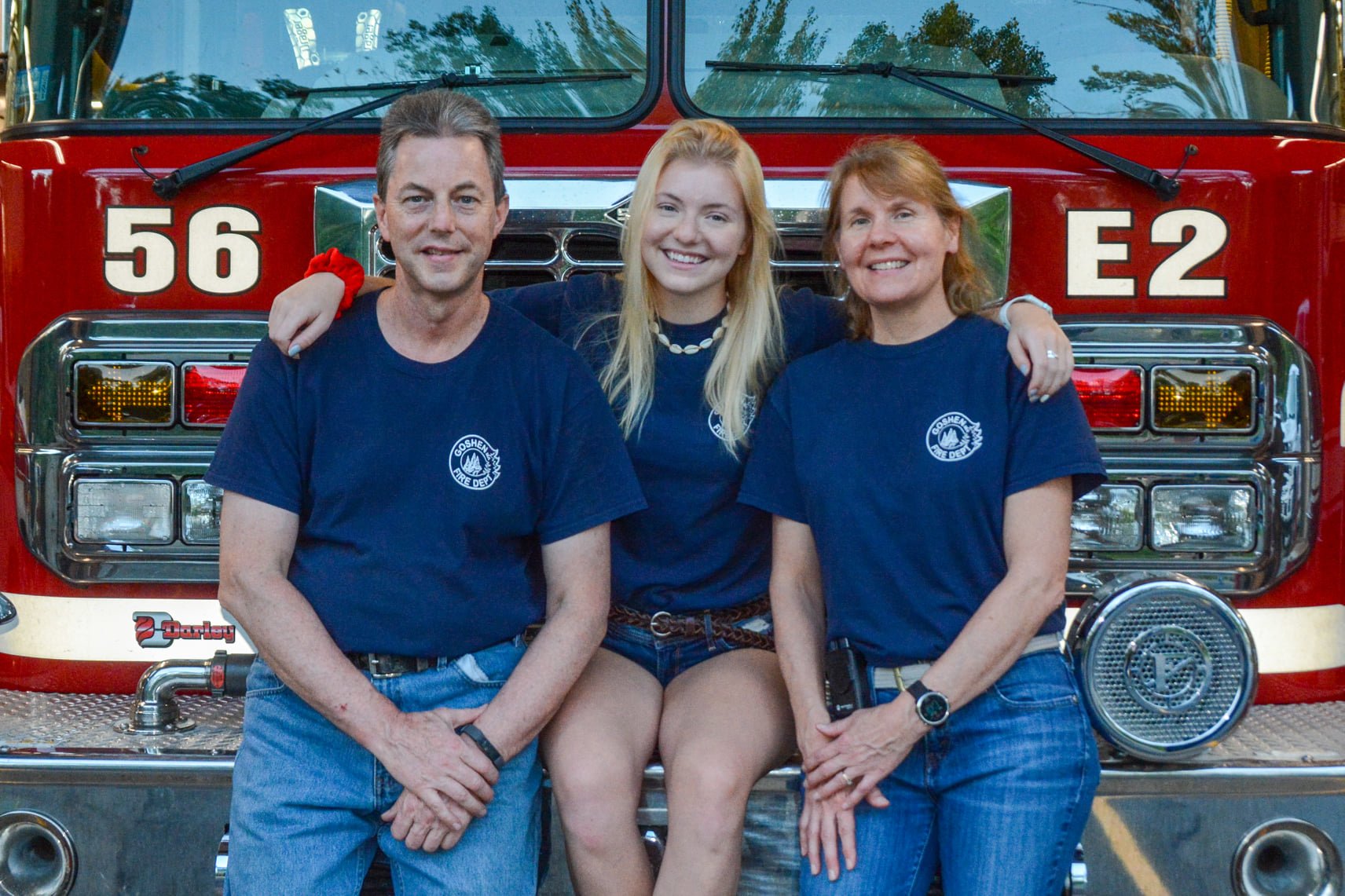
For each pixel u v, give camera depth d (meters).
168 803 2.65
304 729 2.46
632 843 2.43
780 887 2.60
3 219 3.16
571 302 2.85
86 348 3.08
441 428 2.46
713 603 2.69
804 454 2.56
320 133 3.15
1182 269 3.07
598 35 3.21
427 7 3.24
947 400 2.49
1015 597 2.39
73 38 3.30
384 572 2.44
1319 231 3.05
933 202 2.52
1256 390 3.03
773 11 3.20
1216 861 2.61
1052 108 3.24
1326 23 3.29
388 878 2.60
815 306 2.83
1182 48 3.24
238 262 3.12
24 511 3.12
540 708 2.41
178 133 3.22
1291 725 2.88
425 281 2.41
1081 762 2.41
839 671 2.51
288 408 2.48
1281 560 3.04
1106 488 3.04
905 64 3.23
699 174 2.63
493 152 2.47
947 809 2.45
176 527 3.08
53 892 2.66
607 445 2.54
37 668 3.17
